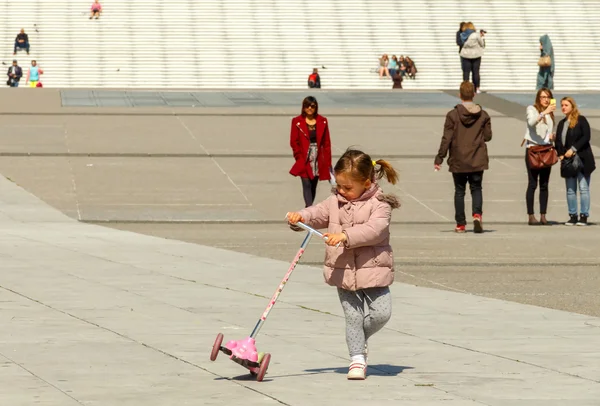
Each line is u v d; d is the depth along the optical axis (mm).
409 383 12234
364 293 12641
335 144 44562
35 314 16609
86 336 14867
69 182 37062
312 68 92500
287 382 12219
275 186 37375
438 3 97688
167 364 13094
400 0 97438
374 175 12625
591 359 13672
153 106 53219
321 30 95000
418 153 43281
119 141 44062
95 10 93062
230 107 53531
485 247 27172
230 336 14984
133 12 94188
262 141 44938
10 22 92500
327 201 12672
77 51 91125
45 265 22312
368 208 12406
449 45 95062
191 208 33875
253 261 23609
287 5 96375
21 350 13859
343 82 92125
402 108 54375
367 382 12273
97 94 57938
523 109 54594
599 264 24312
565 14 98375
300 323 16188
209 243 27500
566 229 31547
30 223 30297
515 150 44375
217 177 38438
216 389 11820
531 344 14719
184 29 93812
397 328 15953
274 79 91812
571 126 32125
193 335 15039
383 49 94562
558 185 38938
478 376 12648
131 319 16281
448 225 32312
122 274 21234
